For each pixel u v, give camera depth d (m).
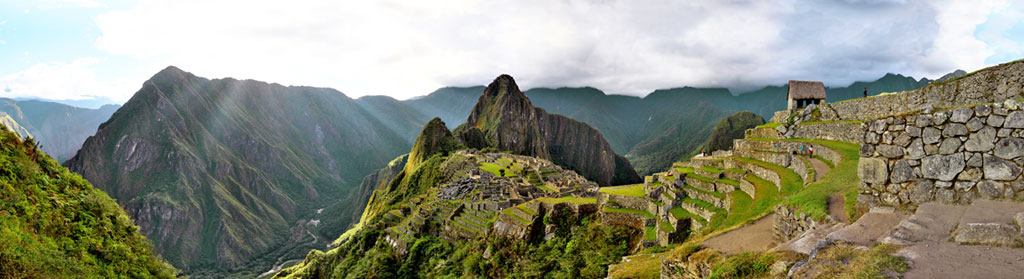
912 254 7.86
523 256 29.69
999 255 7.28
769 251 10.27
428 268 44.47
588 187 61.31
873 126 11.87
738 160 29.16
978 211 9.04
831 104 37.62
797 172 23.08
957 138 10.05
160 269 21.73
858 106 34.50
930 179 10.39
